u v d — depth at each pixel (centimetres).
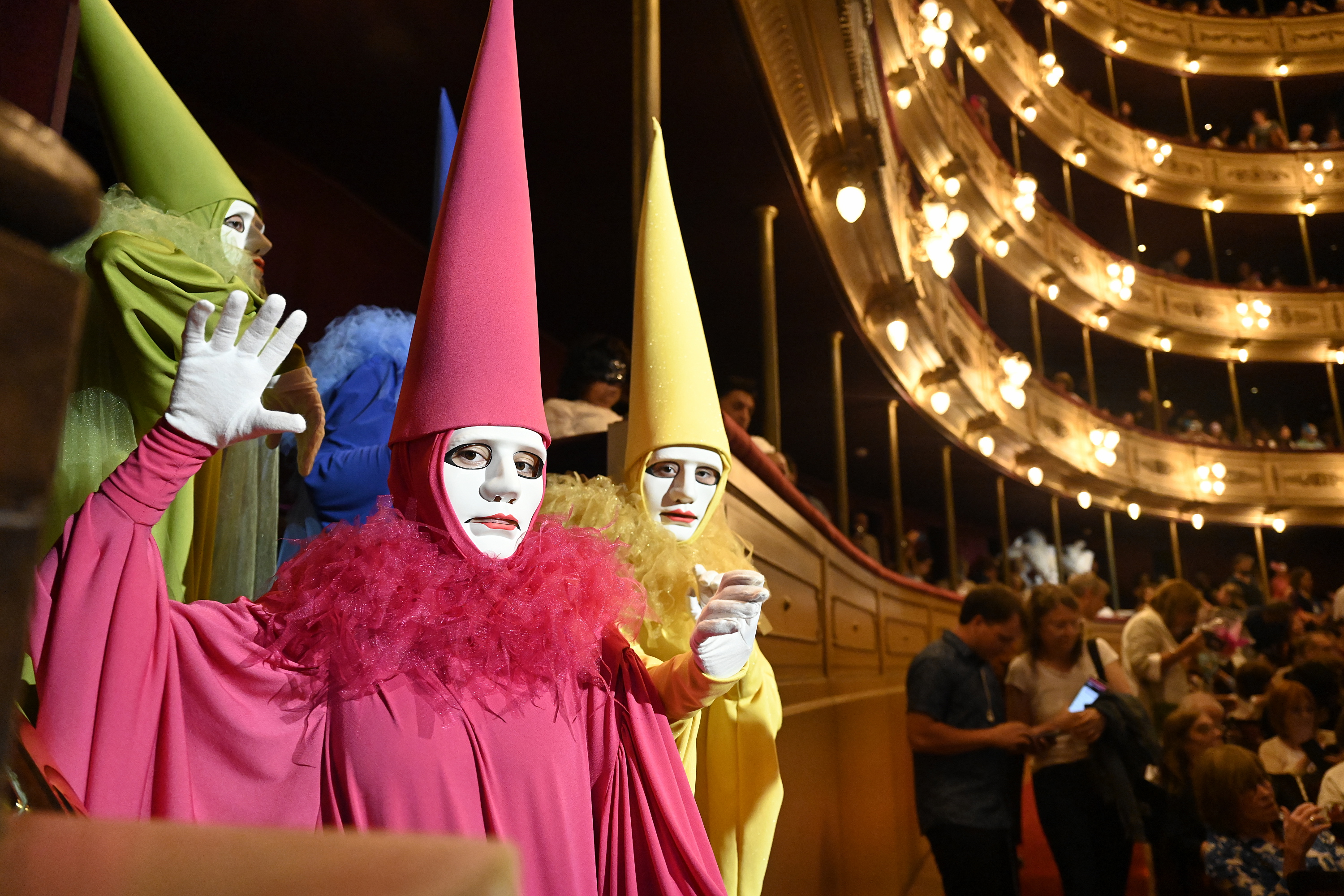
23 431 17
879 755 446
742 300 711
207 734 100
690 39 428
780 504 283
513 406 128
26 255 17
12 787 58
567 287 645
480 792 111
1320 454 1597
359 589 112
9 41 112
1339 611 887
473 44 405
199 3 373
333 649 107
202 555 156
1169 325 1590
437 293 132
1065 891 314
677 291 187
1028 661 349
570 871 113
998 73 1385
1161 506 1573
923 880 545
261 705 104
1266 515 1593
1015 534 1727
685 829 124
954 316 1077
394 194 506
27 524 17
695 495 176
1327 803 281
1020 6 1580
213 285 144
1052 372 1798
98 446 137
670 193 200
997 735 287
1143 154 1634
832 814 308
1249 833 273
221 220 175
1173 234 1792
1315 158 1667
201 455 100
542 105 470
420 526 125
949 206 1113
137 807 90
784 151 518
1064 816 317
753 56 441
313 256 475
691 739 155
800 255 645
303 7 380
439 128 307
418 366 131
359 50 407
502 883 19
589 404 287
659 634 163
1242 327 1631
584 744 125
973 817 285
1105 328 1560
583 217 565
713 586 138
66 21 116
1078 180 1634
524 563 126
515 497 126
